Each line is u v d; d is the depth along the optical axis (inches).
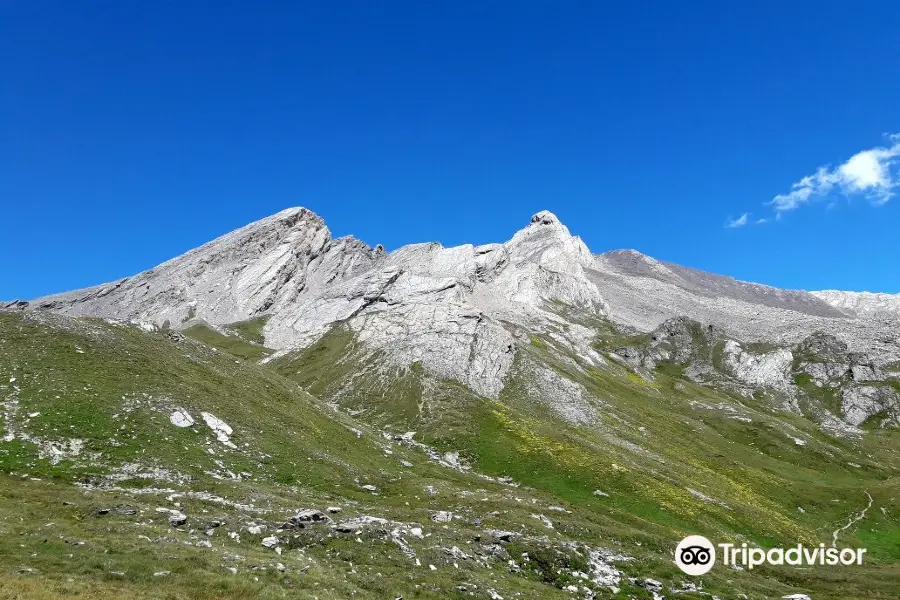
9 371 2389.3
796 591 2150.6
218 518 1610.5
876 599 2175.2
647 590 1749.5
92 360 2706.7
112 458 2039.9
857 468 6023.6
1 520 1326.3
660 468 4013.3
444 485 2810.0
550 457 3656.5
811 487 4581.7
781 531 3137.3
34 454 1904.5
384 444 3612.2
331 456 2861.7
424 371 5428.2
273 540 1508.4
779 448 6166.3
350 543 1579.7
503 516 2278.5
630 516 2839.6
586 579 1736.0
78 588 992.9
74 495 1615.4
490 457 3750.0
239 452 2470.5
